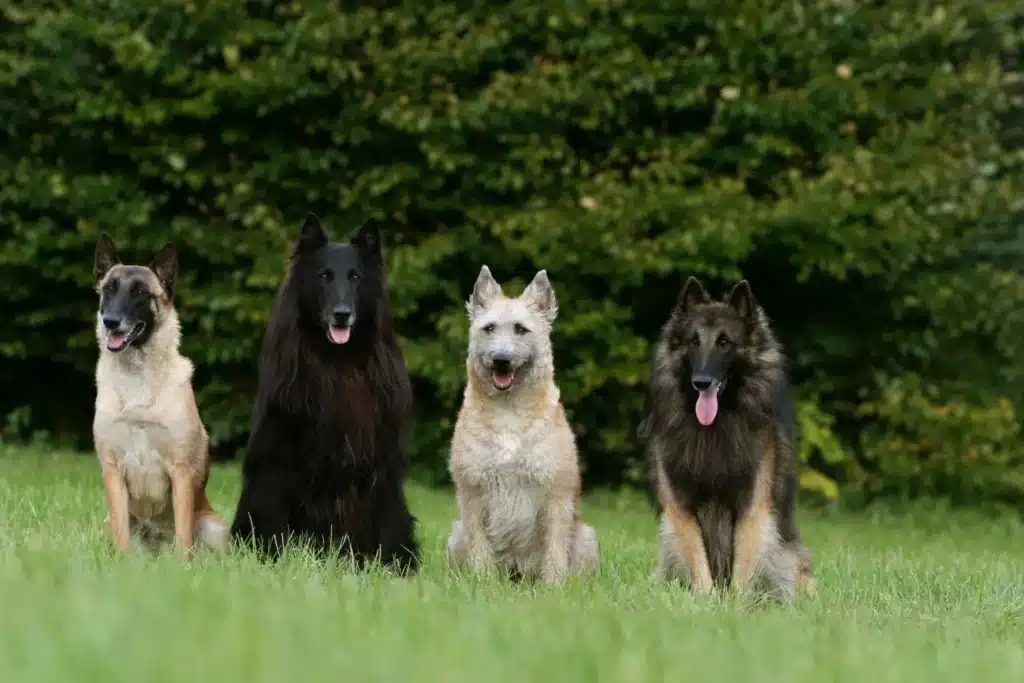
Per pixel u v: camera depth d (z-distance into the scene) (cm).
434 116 1869
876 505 1964
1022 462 2000
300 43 1864
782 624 650
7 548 682
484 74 1970
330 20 1848
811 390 1970
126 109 1853
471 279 1938
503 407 914
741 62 1889
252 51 1981
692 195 1825
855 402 2059
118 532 888
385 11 1886
